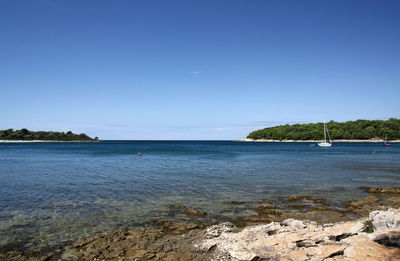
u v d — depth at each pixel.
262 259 7.74
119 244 9.50
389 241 7.75
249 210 14.10
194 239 9.84
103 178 23.83
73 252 9.07
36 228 11.28
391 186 20.61
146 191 18.48
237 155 57.09
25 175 25.62
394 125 176.75
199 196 17.14
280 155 57.50
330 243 8.23
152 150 80.75
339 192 18.55
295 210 14.21
